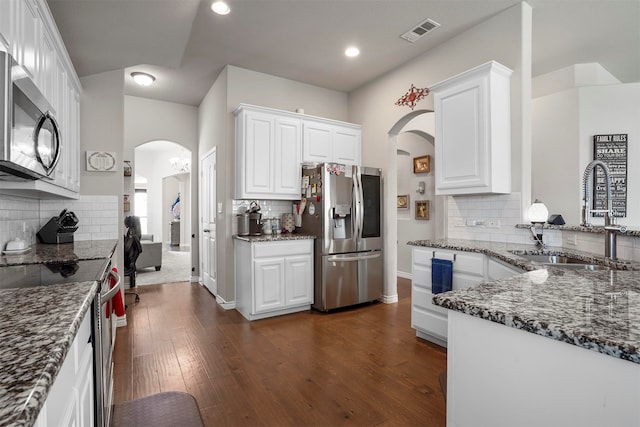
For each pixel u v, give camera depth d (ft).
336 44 11.30
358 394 6.67
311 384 7.04
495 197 9.46
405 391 6.78
